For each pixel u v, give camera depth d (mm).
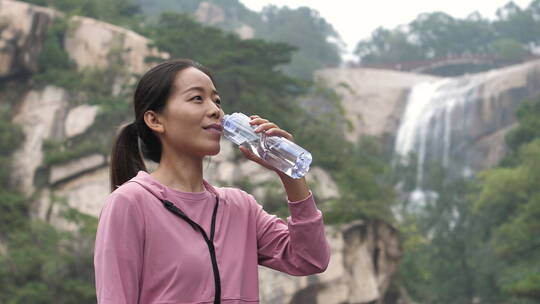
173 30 48594
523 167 54438
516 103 78812
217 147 2564
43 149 44000
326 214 36469
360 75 91125
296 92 51875
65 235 37875
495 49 139125
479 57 107688
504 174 54000
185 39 47188
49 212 41469
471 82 81500
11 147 44344
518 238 49438
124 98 45875
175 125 2543
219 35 49375
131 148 2748
